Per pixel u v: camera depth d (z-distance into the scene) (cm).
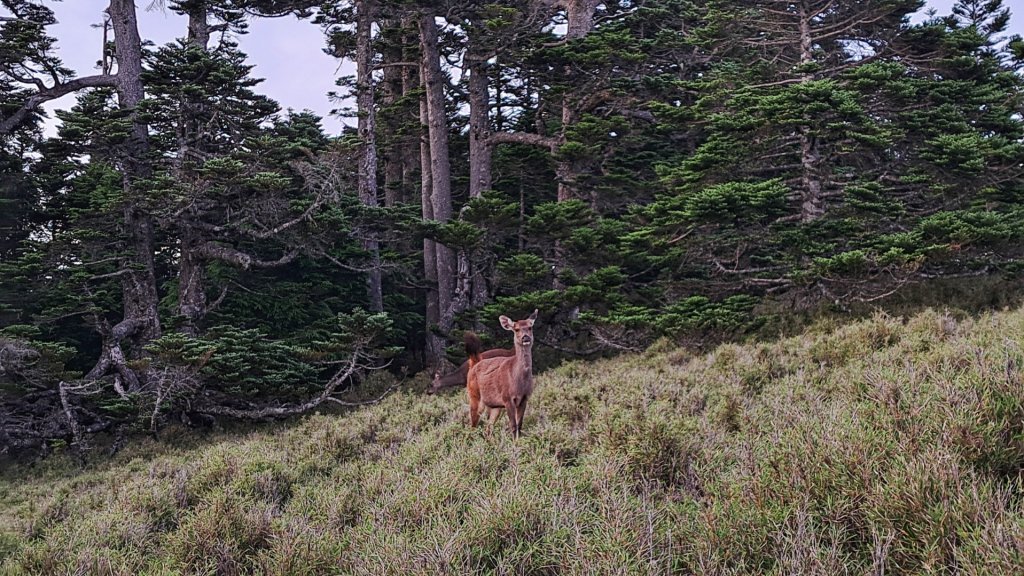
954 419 403
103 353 1811
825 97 1609
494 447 685
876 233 1645
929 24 2014
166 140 1956
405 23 2602
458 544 402
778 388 792
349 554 465
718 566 346
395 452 854
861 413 479
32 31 1734
